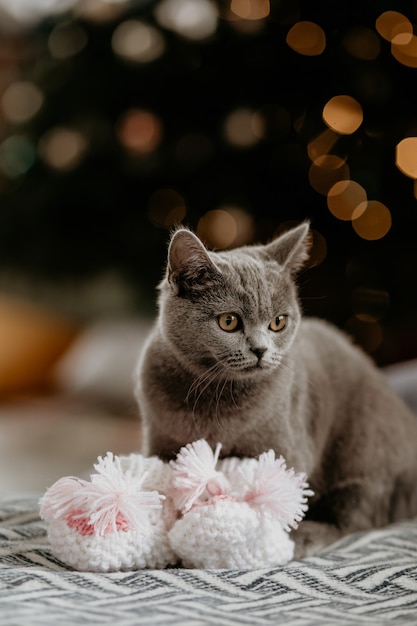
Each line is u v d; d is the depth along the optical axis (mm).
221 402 1363
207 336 1350
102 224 2922
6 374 4059
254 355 1336
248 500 1187
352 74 2623
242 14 2646
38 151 2906
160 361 1401
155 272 2967
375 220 2697
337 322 2842
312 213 2746
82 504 1123
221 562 1137
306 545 1370
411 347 2984
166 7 2752
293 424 1429
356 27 2635
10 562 1130
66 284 3189
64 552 1115
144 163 2795
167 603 962
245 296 1357
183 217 2818
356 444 1582
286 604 993
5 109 3205
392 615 945
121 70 2783
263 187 2766
